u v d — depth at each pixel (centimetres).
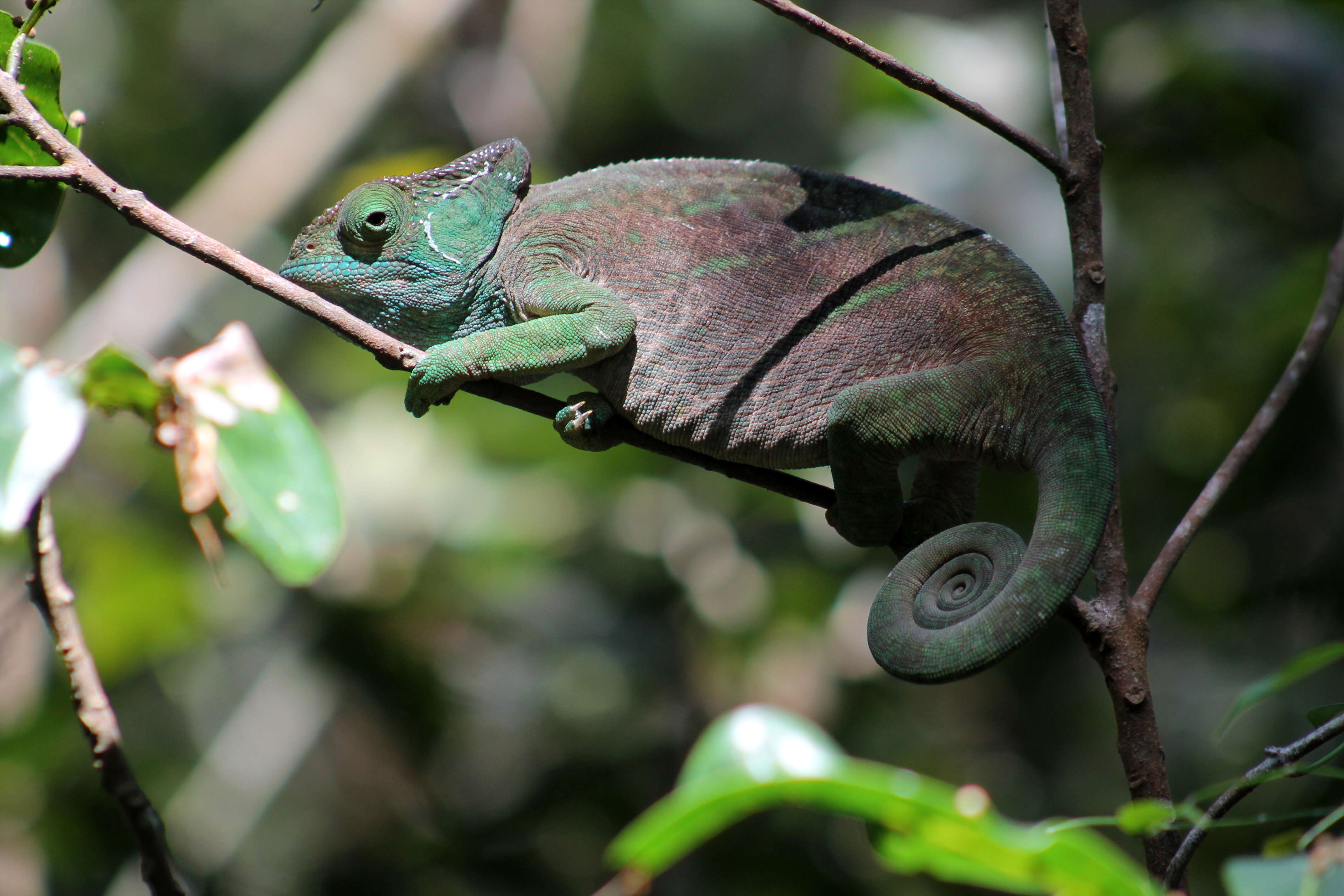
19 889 1005
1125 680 429
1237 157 1080
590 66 1662
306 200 1322
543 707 1163
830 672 1130
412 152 1544
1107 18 1145
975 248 506
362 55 1266
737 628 1093
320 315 479
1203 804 1009
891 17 1352
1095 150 472
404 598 1126
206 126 1703
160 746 1184
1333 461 987
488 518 1152
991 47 1109
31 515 380
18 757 1022
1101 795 1248
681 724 1107
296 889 1109
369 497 1151
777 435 499
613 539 1168
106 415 363
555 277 527
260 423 361
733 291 514
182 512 1128
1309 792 886
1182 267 1093
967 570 441
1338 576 975
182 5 1700
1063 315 481
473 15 1441
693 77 1719
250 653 1194
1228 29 1057
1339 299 474
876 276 505
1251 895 288
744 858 959
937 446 469
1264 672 1071
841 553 1088
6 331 1273
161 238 452
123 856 1030
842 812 262
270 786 1131
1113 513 450
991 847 266
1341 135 1044
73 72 1567
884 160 1071
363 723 1199
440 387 493
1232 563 1051
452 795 1159
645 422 514
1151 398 1084
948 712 1276
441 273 555
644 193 546
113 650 1086
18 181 484
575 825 1089
